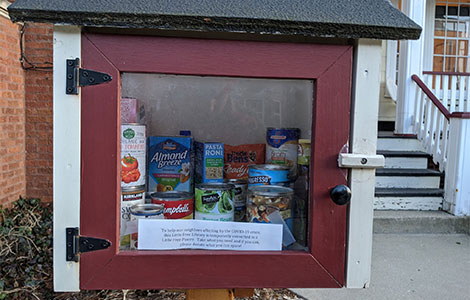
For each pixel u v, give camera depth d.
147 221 1.03
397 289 2.86
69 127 0.96
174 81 1.20
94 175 0.97
